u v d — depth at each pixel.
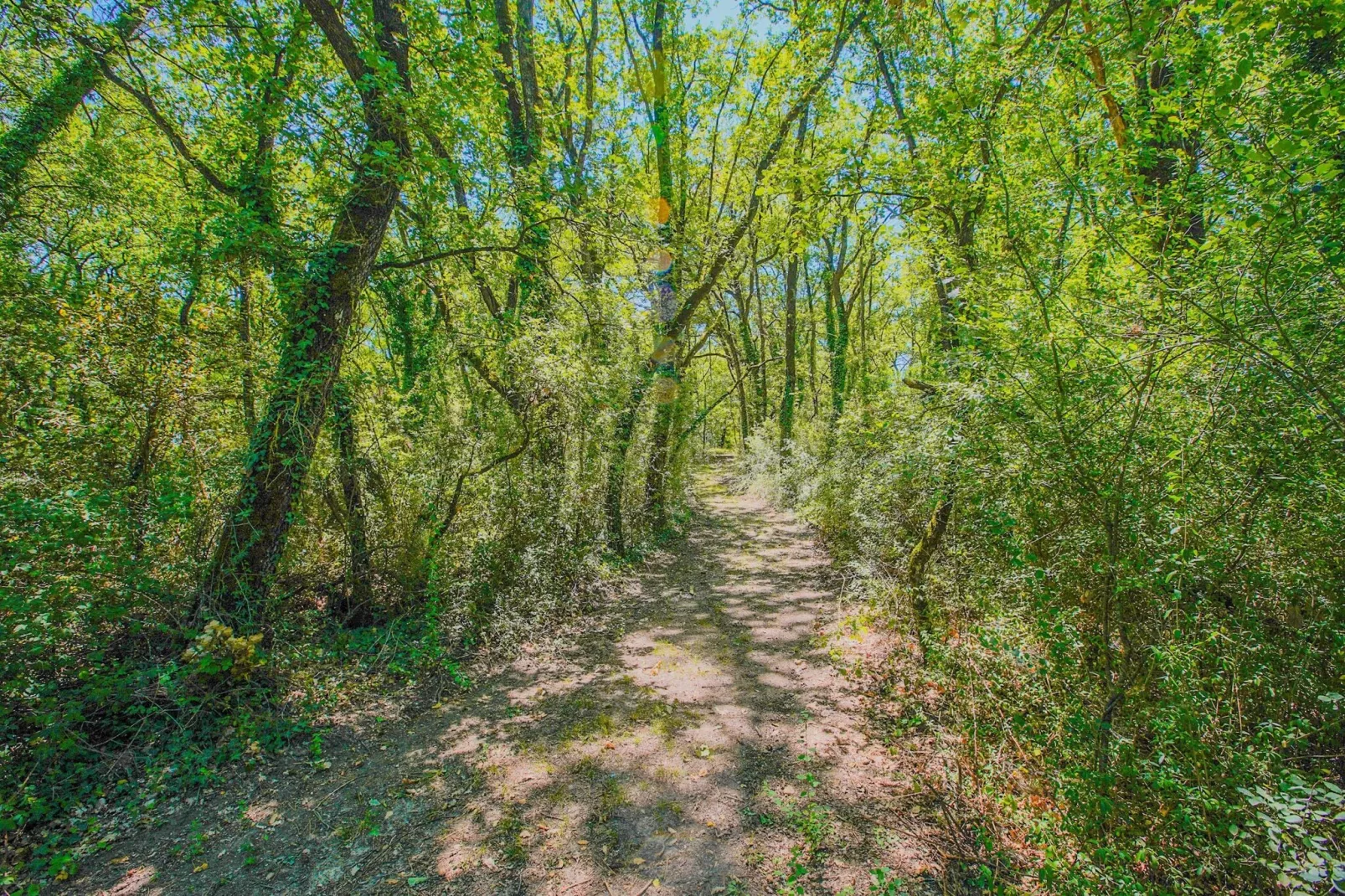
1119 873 2.30
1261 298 2.39
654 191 10.30
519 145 7.87
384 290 6.79
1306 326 2.41
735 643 5.89
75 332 4.65
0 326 4.37
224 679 4.03
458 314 7.54
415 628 5.75
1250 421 2.58
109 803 3.28
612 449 8.77
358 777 3.67
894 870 2.89
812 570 8.38
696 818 3.32
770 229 9.37
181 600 4.36
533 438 7.01
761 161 9.14
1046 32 4.25
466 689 4.89
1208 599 2.67
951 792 3.38
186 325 5.29
